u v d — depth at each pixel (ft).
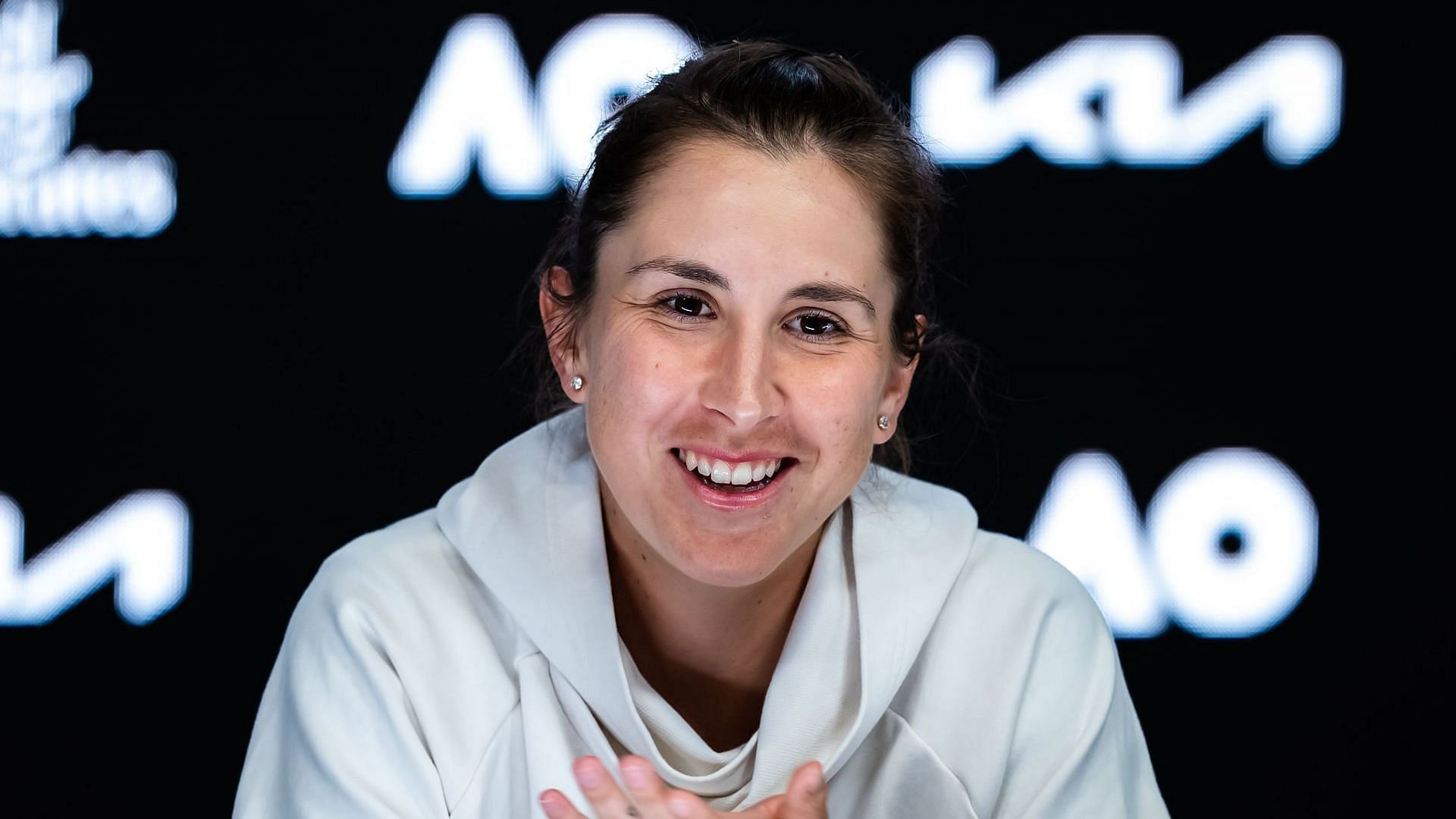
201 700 36.55
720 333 14.67
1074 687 17.16
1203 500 35.88
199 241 36.52
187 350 36.50
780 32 36.09
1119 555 36.01
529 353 22.09
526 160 36.19
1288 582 35.83
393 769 15.94
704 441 14.64
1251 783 35.88
